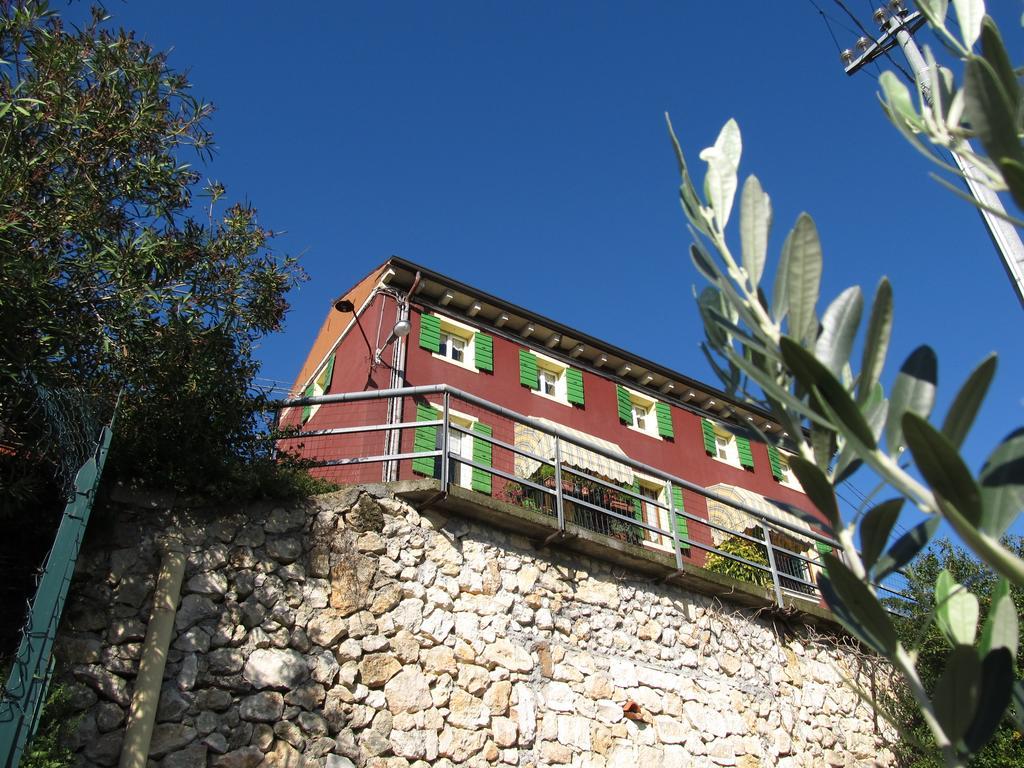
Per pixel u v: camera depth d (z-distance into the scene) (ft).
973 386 5.39
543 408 58.90
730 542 45.52
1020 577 4.72
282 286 30.50
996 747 33.73
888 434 5.95
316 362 66.33
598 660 30.48
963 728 5.43
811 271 6.46
